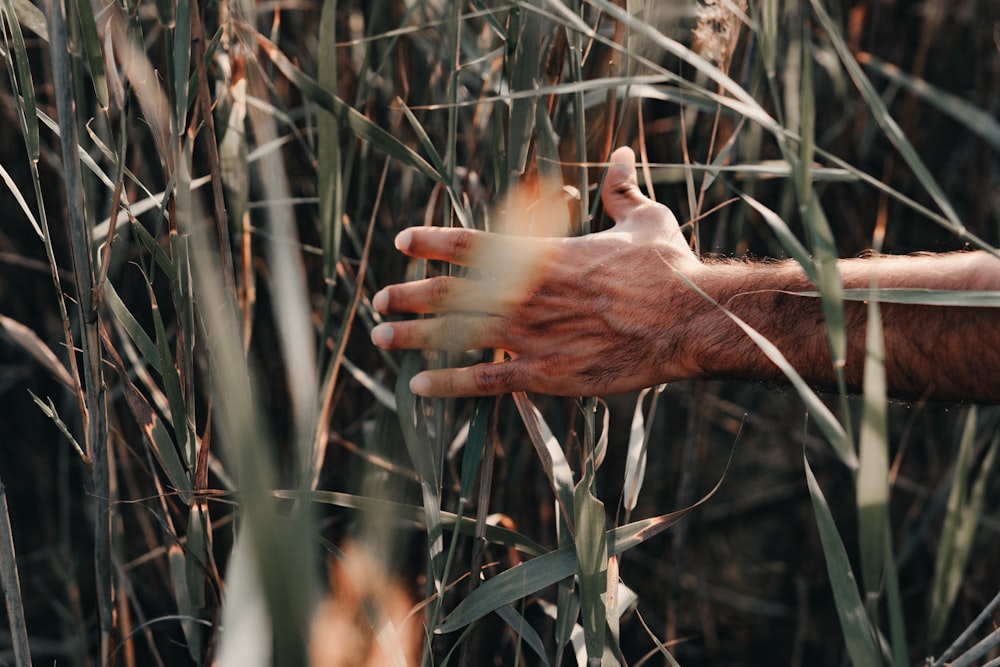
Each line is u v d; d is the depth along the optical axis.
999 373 0.79
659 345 0.83
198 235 0.42
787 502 1.51
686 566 1.46
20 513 1.46
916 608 1.35
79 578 1.37
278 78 1.02
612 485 1.42
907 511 1.40
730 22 0.76
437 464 0.85
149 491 1.13
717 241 1.09
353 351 1.04
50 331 1.30
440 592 0.79
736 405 1.50
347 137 1.00
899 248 1.40
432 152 0.80
